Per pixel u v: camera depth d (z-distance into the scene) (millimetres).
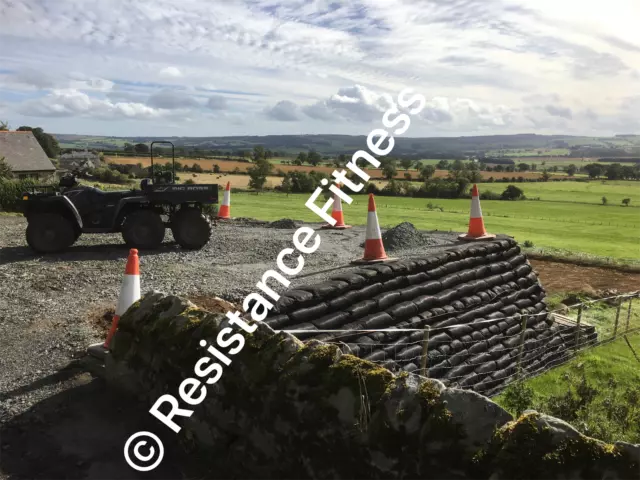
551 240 24406
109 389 4324
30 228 9234
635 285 12602
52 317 5969
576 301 11180
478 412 2359
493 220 36906
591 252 19281
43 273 7809
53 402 4137
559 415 5273
